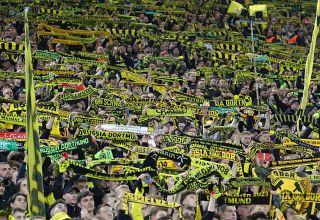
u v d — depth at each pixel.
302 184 33.78
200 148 36.28
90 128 38.53
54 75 49.56
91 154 37.53
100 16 71.69
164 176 33.78
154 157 33.25
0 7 70.12
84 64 55.47
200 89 54.47
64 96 44.59
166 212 29.16
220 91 54.91
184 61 64.75
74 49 64.50
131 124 43.09
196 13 83.56
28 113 28.62
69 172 32.44
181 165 33.88
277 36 82.00
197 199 30.67
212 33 77.06
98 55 58.62
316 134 47.72
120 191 30.73
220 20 82.19
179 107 46.22
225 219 29.83
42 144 35.66
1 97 41.12
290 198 32.78
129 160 34.06
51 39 63.84
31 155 28.53
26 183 29.70
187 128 43.62
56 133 38.47
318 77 63.91
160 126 43.72
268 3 93.44
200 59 65.81
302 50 76.81
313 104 56.47
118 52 62.38
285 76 62.59
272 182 33.72
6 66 52.81
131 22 73.19
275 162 36.88
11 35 62.47
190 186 31.12
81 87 48.38
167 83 56.34
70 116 39.53
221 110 48.75
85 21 70.50
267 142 41.66
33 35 63.69
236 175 36.00
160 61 62.03
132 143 38.19
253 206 30.67
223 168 32.62
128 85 53.38
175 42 67.56
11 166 31.50
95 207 29.17
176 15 81.06
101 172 31.80
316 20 52.59
